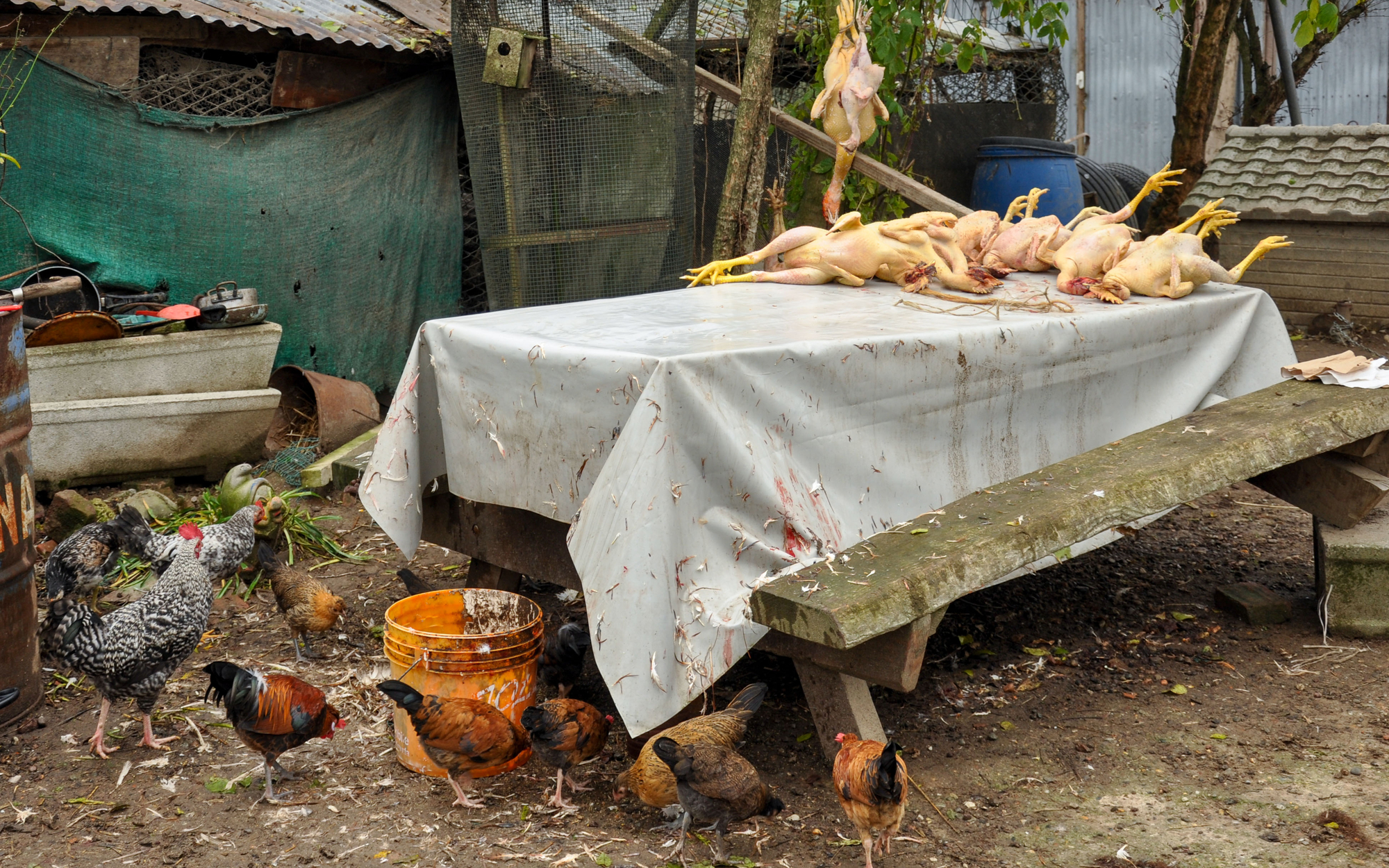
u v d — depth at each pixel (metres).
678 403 3.56
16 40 7.32
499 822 3.62
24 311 7.43
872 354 4.11
